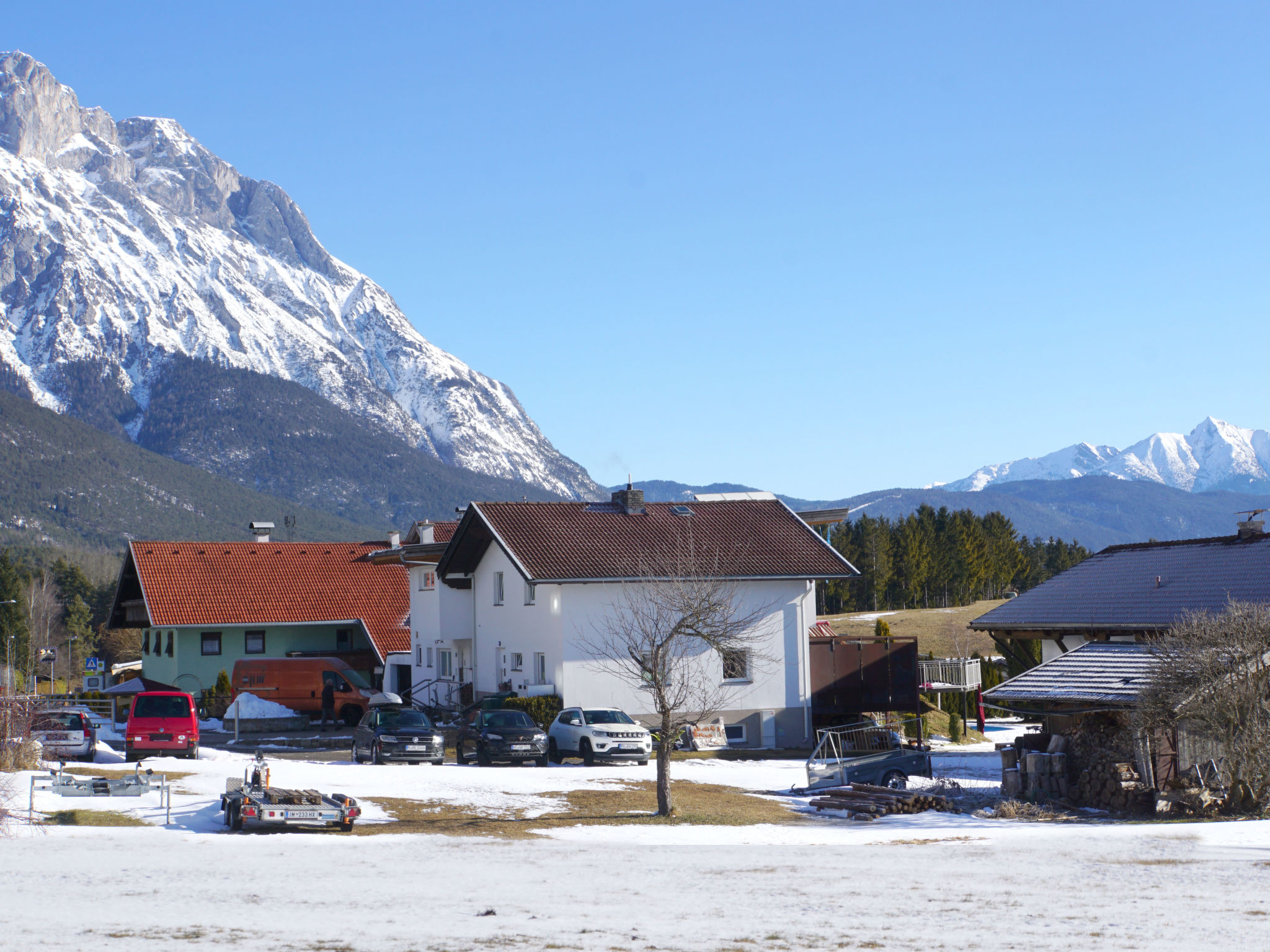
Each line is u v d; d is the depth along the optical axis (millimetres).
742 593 42469
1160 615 36500
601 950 10477
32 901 12797
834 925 11844
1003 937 11273
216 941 10594
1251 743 24906
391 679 59031
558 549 42031
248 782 23109
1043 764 28125
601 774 30859
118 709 55969
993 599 138625
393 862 16703
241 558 63688
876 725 43844
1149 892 14133
